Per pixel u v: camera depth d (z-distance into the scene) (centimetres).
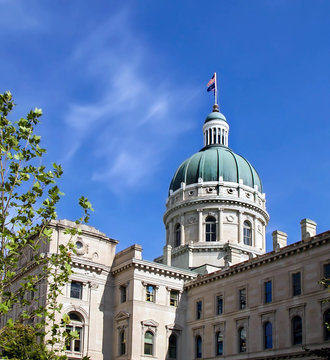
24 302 2950
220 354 7581
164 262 9519
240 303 7450
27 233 2844
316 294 6359
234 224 10606
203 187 10912
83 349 7606
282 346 6619
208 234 10588
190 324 8212
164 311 8131
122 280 8150
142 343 7756
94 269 8081
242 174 11162
